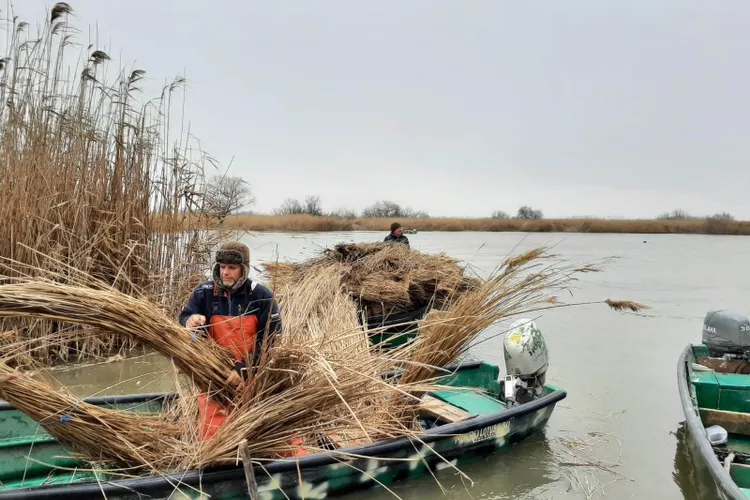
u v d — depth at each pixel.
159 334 4.09
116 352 8.62
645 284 20.20
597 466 5.54
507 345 6.14
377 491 4.86
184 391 5.34
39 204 8.30
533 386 6.32
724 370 6.91
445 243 40.88
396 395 5.17
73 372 7.84
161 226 9.44
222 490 4.11
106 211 8.69
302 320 6.73
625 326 12.65
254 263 12.70
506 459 5.63
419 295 10.86
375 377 4.69
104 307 3.85
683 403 5.75
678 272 24.61
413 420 5.33
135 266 8.91
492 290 5.55
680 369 6.64
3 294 3.59
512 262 5.59
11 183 8.16
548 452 5.82
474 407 6.24
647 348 10.46
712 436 5.37
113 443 4.07
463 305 5.55
